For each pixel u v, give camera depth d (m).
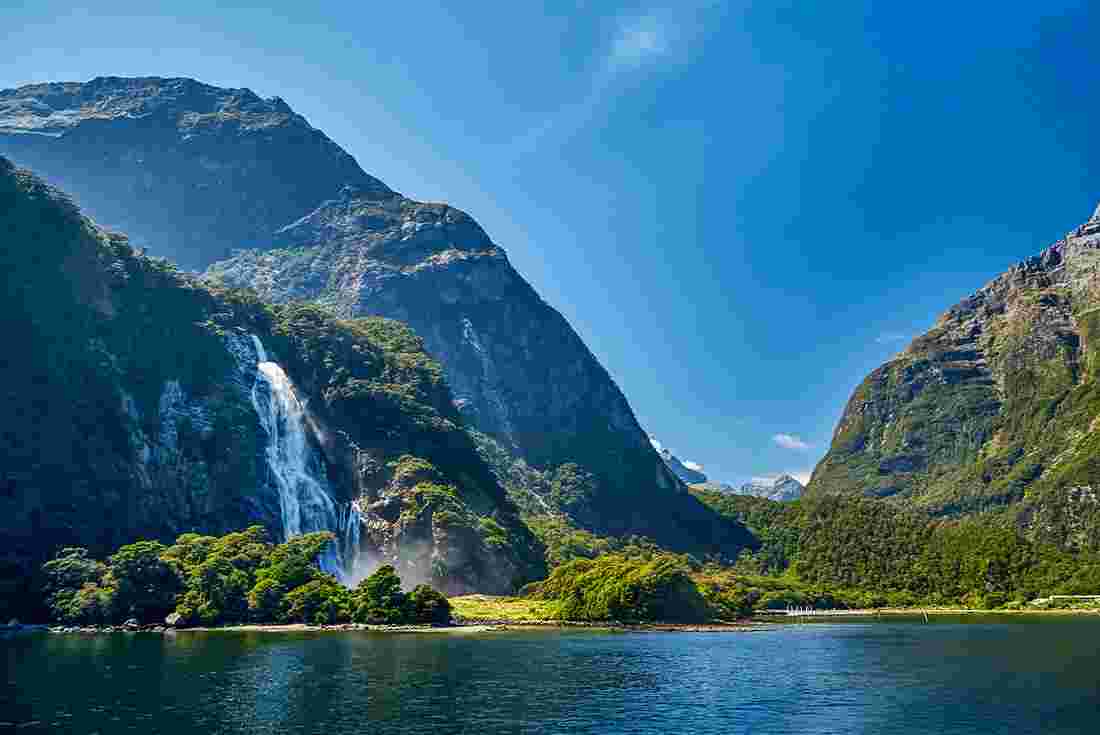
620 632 192.25
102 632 158.25
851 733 79.88
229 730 74.94
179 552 185.75
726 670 123.62
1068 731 81.56
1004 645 165.62
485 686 102.56
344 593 186.88
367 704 88.25
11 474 189.62
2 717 77.81
